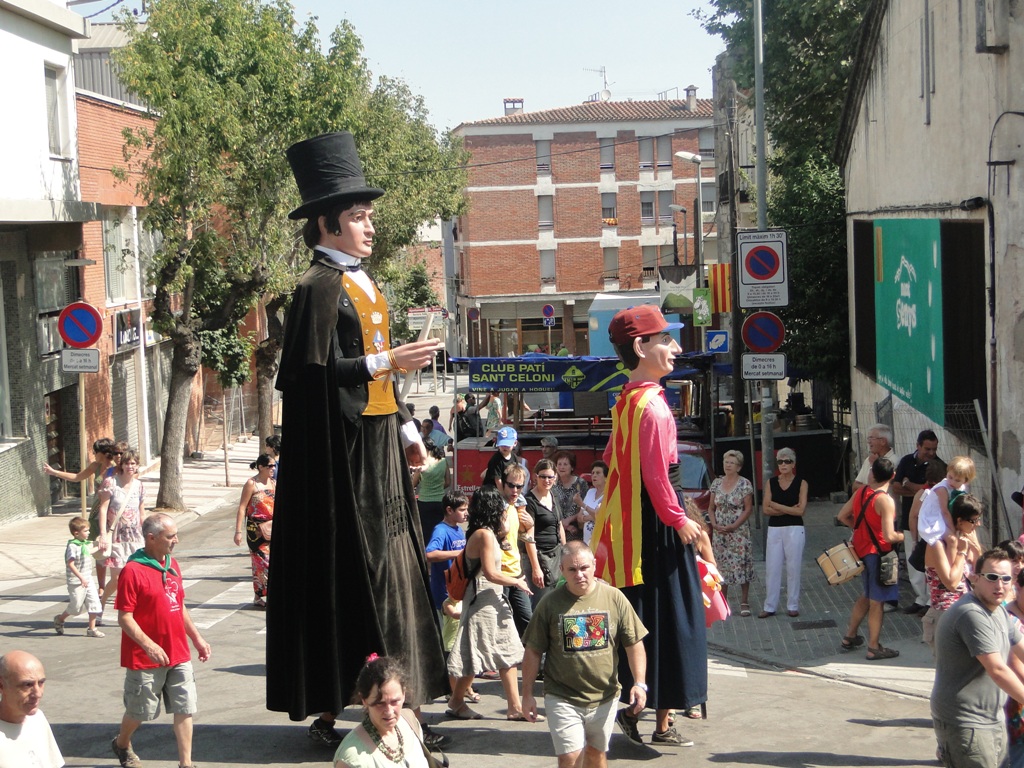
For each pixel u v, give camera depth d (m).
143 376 31.30
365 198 8.02
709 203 72.12
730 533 12.84
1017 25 11.45
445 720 9.11
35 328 23.22
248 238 25.25
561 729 6.80
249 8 24.17
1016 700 6.38
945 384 14.05
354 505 7.89
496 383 20.30
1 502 21.48
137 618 7.70
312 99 24.67
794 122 26.33
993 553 6.39
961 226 13.30
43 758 5.85
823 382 25.92
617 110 71.88
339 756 5.36
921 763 7.91
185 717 7.85
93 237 27.17
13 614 14.01
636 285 72.12
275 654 8.06
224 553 19.25
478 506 8.95
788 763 7.96
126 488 12.87
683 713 9.20
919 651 11.00
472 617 9.00
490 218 71.19
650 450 8.17
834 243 23.84
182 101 22.16
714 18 26.52
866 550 10.73
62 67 21.78
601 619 6.85
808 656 10.99
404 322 51.06
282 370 7.90
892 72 17.36
